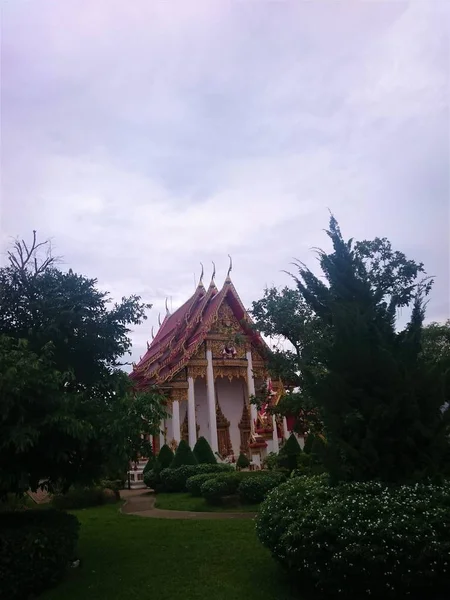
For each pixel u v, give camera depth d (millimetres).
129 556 10102
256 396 26969
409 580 6211
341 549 6473
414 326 8828
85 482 9008
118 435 8203
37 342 9094
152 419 8891
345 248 10047
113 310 10234
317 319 17812
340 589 6648
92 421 8297
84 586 8172
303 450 23172
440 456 7816
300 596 7473
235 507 17438
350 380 8375
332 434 8242
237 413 39344
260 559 9430
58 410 7707
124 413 8516
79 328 9633
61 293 9695
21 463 8180
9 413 7402
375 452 7836
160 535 12266
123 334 10359
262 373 36281
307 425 19594
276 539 7566
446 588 6449
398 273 15727
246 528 12648
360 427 8172
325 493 7621
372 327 8711
